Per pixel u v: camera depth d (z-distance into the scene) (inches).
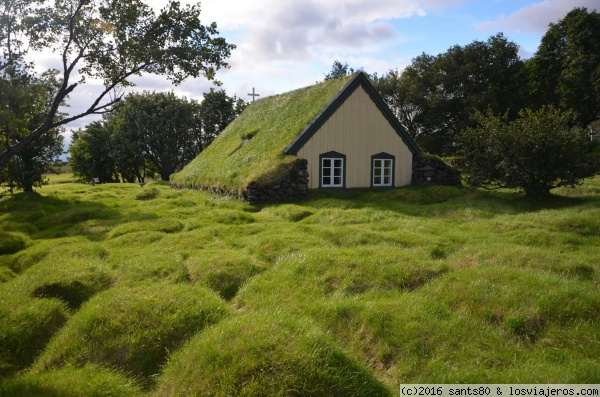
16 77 321.1
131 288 308.2
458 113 1995.6
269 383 183.0
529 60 2160.4
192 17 361.4
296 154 839.7
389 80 2293.3
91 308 272.7
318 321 263.3
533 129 680.4
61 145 962.7
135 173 2226.9
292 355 195.0
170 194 951.0
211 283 339.6
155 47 356.8
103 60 360.2
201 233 504.7
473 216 588.4
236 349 201.9
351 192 854.5
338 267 344.5
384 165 935.0
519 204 688.4
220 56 375.9
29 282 338.0
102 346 237.0
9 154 312.5
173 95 2060.8
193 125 2037.4
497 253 374.0
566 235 437.1
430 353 227.6
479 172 758.5
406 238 444.8
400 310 264.2
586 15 1663.4
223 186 880.3
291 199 781.9
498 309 264.7
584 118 1784.0
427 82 2050.9
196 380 193.6
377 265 344.5
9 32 322.7
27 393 193.2
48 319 277.3
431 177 951.6
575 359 216.7
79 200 880.3
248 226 541.6
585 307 255.8
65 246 458.9
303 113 948.0
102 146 2100.1
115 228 562.6
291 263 358.9
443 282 307.1
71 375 210.2
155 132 1936.5
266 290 316.8
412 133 2325.3
